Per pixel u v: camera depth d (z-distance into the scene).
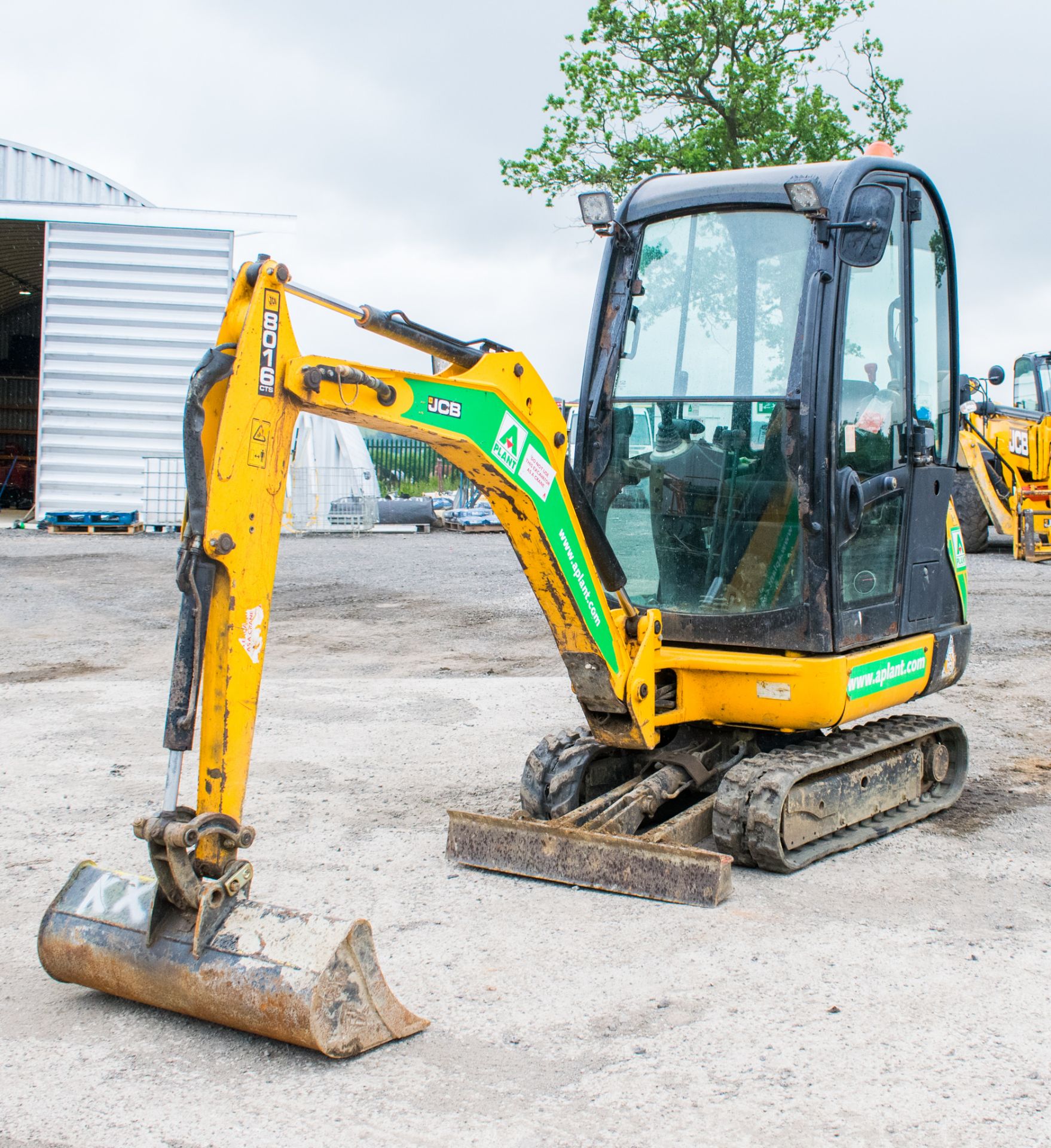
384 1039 3.28
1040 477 16.62
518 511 4.23
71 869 4.73
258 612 3.40
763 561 4.89
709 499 5.02
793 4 23.59
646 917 4.20
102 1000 3.58
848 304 4.86
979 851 5.05
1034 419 16.73
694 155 22.94
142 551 17.62
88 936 3.47
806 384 4.70
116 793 5.84
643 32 23.77
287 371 3.41
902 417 5.29
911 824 5.45
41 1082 3.09
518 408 4.14
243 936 3.28
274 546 3.43
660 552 5.16
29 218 20.33
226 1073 3.13
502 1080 3.09
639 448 5.20
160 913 3.37
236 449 3.29
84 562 16.19
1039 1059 3.19
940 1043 3.28
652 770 5.13
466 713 7.76
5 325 33.06
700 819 4.83
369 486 22.08
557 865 4.55
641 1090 3.04
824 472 4.68
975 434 16.98
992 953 3.91
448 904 4.32
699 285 5.05
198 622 3.28
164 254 20.66
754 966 3.79
